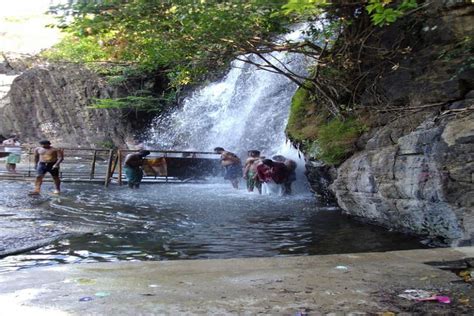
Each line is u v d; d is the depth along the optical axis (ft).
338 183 30.09
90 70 94.02
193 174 53.31
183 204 35.70
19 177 51.65
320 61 33.76
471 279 12.32
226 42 32.71
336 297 10.77
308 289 11.38
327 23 40.57
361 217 28.73
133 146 93.04
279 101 61.05
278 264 14.08
